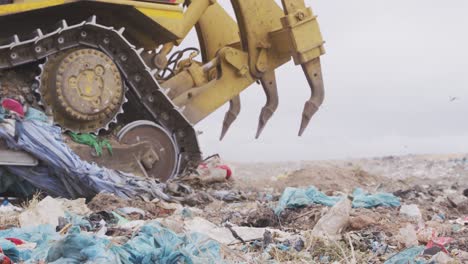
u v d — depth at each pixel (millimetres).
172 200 13727
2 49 13711
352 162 33656
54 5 14336
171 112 15953
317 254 8133
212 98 17375
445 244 8430
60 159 13164
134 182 13711
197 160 16312
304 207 11141
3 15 13844
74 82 14258
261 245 8492
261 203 13602
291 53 17688
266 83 18078
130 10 15359
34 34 14055
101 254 6355
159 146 15531
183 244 6961
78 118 14312
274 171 29078
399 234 8781
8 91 13938
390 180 17734
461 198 12648
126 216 11188
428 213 11805
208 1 17234
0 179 13117
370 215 10039
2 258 6633
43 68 14141
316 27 17812
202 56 19250
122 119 15930
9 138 12828
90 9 15070
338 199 11492
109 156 14562
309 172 17406
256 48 17859
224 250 7168
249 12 17734
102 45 14844
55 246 6453
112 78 14680
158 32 16125
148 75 15422
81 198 12188
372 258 7980
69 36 14414
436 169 29047
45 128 13250
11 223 9789
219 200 14438
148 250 6676
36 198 11711
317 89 17953
